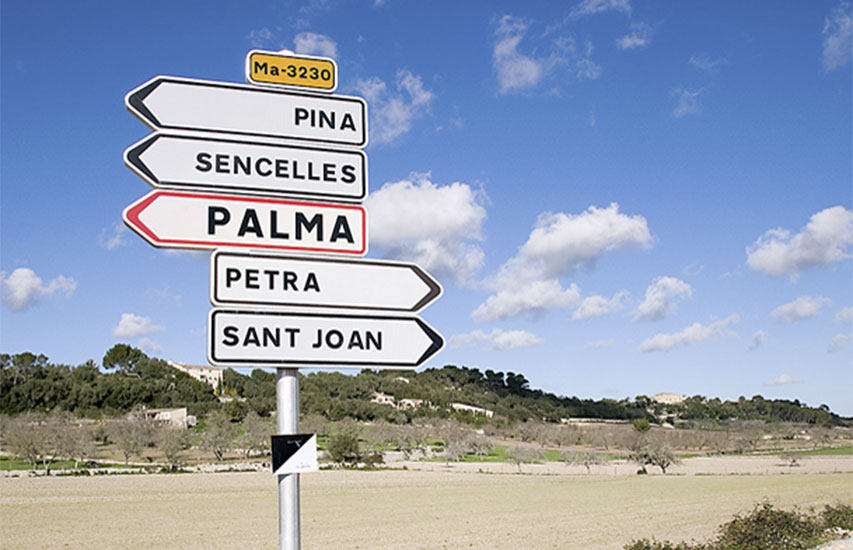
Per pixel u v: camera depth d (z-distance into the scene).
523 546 37.25
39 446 97.56
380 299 4.92
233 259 4.71
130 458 115.38
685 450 161.00
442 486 81.44
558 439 169.00
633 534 40.44
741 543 23.81
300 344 4.70
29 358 172.25
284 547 4.24
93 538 42.62
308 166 5.03
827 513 28.97
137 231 4.60
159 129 4.80
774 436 181.88
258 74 5.06
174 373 198.38
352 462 117.25
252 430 124.62
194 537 42.81
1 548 39.12
